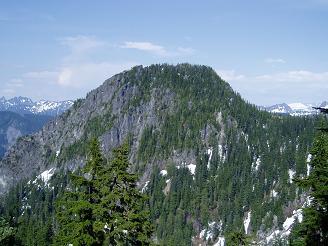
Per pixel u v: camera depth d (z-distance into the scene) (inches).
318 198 1120.8
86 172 1159.6
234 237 1913.1
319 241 1127.6
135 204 1167.6
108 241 1123.3
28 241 3105.3
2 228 1225.4
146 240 1186.6
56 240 1123.3
